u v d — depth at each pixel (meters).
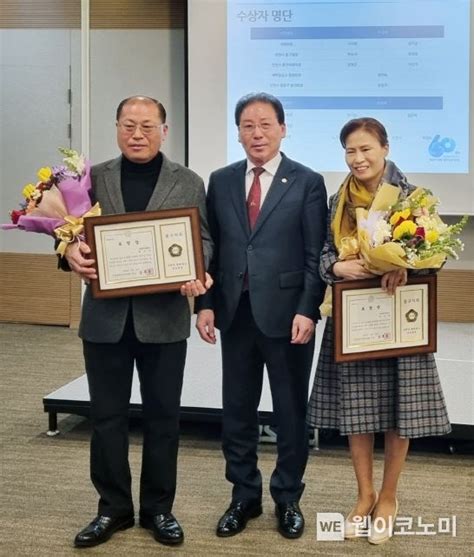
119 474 2.49
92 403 2.47
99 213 2.32
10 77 5.99
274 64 5.28
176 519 2.65
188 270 2.34
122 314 2.37
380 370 2.39
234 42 5.29
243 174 2.52
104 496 2.51
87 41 5.81
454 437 3.20
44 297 6.13
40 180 2.33
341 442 3.49
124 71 5.82
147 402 2.47
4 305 6.19
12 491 2.91
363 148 2.30
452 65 5.11
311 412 2.49
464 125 5.13
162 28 5.73
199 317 2.54
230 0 5.27
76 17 5.85
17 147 6.04
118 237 2.30
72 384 3.80
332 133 5.27
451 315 5.60
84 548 2.43
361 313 2.30
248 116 2.43
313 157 5.30
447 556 2.39
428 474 3.10
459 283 5.55
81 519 2.66
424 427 2.36
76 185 2.30
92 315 2.40
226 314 2.50
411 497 2.86
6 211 6.11
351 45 5.20
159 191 2.38
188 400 3.50
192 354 4.36
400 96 5.18
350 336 2.30
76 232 2.27
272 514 2.70
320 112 5.27
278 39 5.25
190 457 3.30
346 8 5.18
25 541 2.49
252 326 2.50
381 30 5.15
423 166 5.20
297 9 5.22
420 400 2.36
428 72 5.14
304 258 2.48
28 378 4.61
